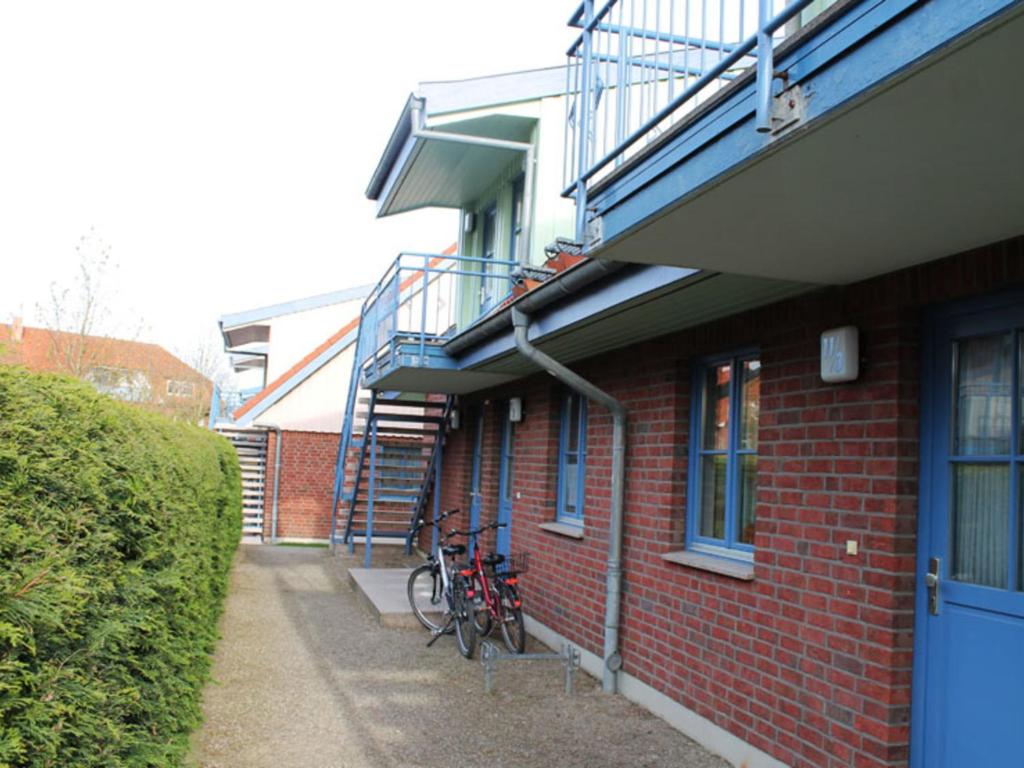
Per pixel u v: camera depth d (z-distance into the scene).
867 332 4.04
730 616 5.01
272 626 8.52
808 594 4.34
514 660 7.32
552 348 6.85
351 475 14.81
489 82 9.61
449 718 5.69
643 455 6.27
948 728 3.63
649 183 3.21
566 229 9.66
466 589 7.48
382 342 10.99
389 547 15.67
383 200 12.63
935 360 3.83
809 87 2.35
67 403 2.68
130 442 3.16
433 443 14.22
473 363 8.63
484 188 12.36
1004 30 1.81
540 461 8.48
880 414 3.94
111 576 2.84
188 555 4.36
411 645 7.82
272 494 17.19
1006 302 3.49
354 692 6.25
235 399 29.02
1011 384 3.50
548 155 9.68
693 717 5.35
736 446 5.39
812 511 4.36
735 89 2.68
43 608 2.20
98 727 2.67
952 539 3.72
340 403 20.36
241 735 5.23
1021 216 2.99
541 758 4.98
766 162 2.60
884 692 3.80
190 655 4.16
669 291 4.51
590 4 4.05
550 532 7.99
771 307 4.77
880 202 2.91
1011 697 3.37
